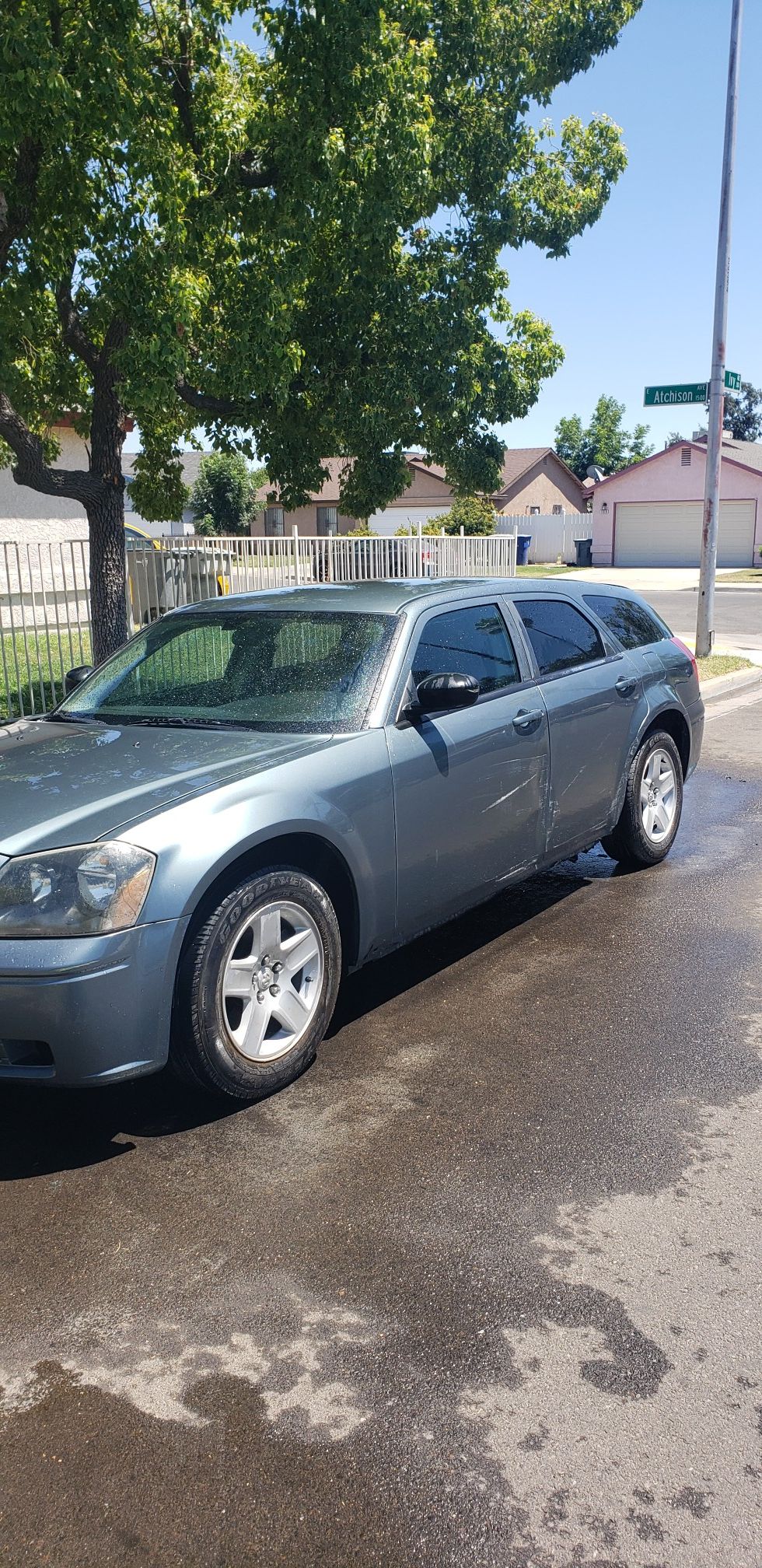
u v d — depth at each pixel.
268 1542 2.04
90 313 9.97
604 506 48.69
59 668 12.80
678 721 6.39
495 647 4.94
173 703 4.54
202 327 10.15
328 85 9.59
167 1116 3.62
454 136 12.09
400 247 11.77
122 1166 3.33
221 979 3.45
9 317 10.12
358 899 3.97
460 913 4.67
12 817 3.42
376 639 4.43
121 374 10.64
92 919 3.15
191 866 3.32
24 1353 2.55
